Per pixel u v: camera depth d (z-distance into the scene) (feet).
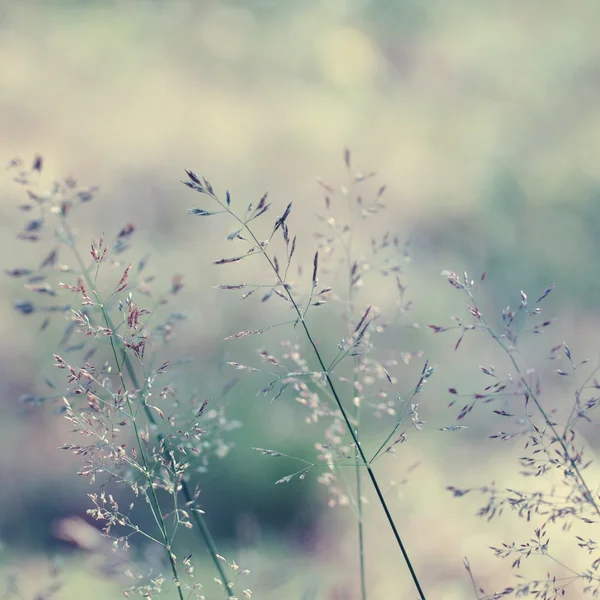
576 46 39.96
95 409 4.21
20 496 13.15
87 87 35.94
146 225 26.20
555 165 33.35
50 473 14.01
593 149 33.99
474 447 15.53
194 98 37.09
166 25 40.93
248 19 42.01
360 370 4.99
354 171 33.32
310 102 38.27
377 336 20.11
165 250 24.11
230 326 19.58
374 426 16.07
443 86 40.83
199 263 23.29
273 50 41.06
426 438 15.84
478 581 9.93
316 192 30.35
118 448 4.21
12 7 38.99
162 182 29.25
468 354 20.49
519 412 15.79
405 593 9.61
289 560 10.62
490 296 25.81
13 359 17.01
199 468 4.81
